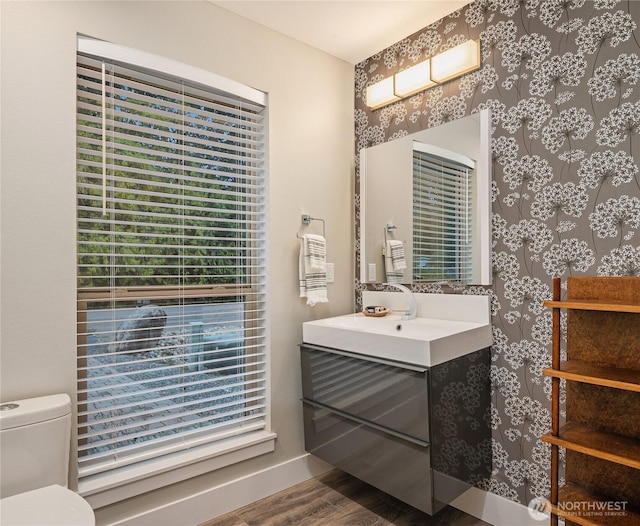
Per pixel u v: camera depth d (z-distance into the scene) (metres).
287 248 2.32
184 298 2.02
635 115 1.56
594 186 1.66
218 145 2.10
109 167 1.76
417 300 2.28
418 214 2.28
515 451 1.89
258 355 2.26
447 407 1.71
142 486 1.79
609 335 1.57
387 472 1.80
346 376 1.98
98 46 1.72
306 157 2.42
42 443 1.42
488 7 2.00
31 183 1.55
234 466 2.09
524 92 1.87
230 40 2.11
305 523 1.96
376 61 2.55
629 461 1.29
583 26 1.69
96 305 1.78
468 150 2.04
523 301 1.87
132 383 1.82
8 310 1.50
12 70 1.52
